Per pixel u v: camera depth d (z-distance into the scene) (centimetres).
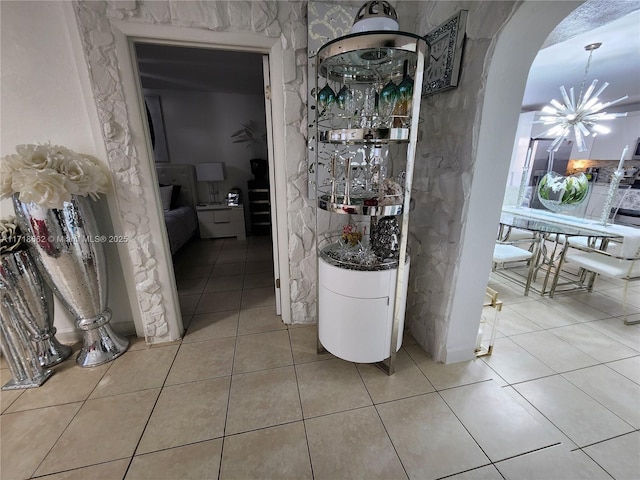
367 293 144
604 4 153
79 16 133
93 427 133
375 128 128
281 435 130
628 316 229
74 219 148
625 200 498
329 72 164
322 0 153
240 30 151
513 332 207
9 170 129
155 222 172
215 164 429
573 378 163
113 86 145
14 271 148
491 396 150
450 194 152
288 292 208
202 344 193
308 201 187
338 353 160
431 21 158
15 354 152
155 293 184
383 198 145
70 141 154
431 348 180
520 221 273
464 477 113
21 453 121
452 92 146
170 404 146
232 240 448
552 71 331
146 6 138
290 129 171
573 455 120
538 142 539
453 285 157
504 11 110
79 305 163
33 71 143
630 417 138
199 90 419
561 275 314
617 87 393
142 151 159
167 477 113
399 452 122
